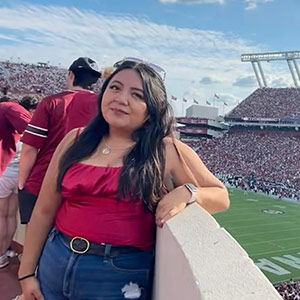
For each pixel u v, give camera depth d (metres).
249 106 77.06
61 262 1.81
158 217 1.74
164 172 1.89
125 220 1.78
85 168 1.86
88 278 1.76
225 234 1.52
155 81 1.97
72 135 2.11
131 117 1.91
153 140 1.90
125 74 1.95
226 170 58.91
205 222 1.63
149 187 1.78
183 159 1.99
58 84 63.94
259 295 1.17
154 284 1.88
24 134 3.31
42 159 3.36
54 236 1.95
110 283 1.77
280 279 20.52
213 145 70.38
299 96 74.31
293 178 52.25
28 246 2.09
